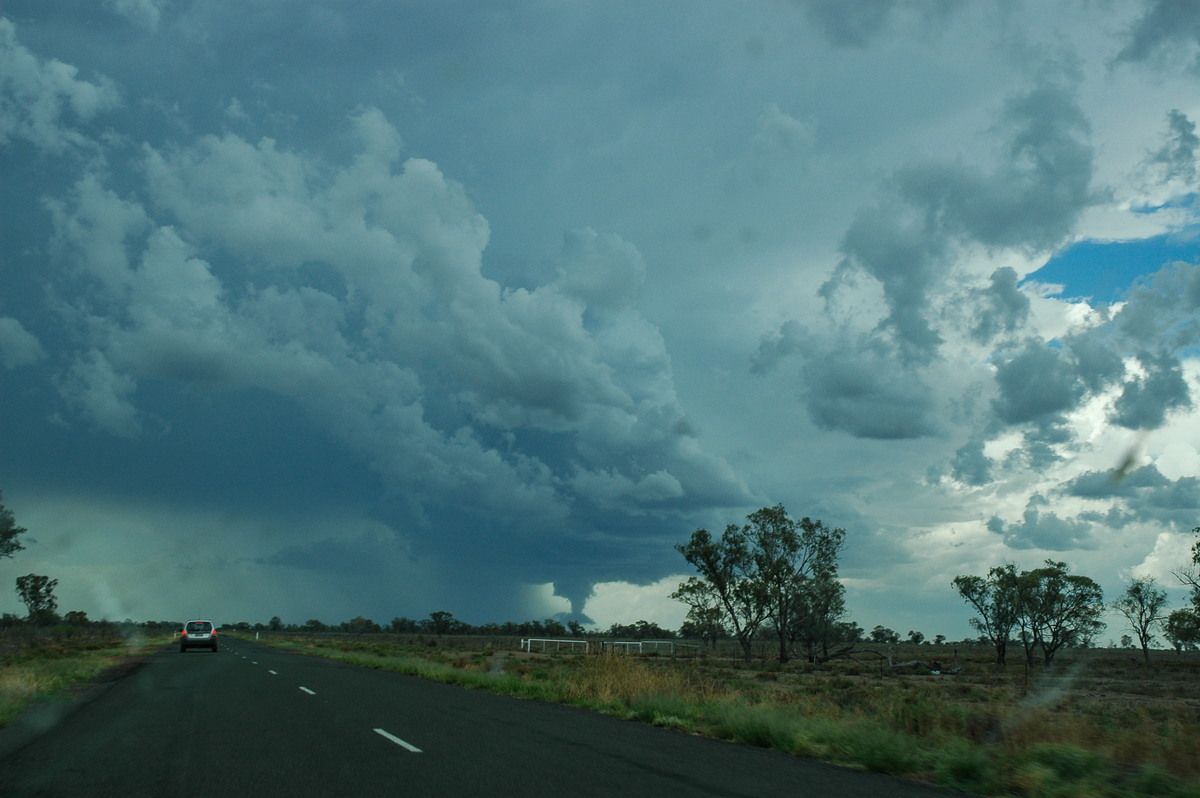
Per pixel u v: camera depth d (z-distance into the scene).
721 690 21.06
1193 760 9.60
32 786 8.38
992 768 9.52
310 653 52.28
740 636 62.31
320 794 7.95
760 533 62.31
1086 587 63.78
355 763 9.75
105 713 15.51
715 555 62.28
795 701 19.69
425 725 13.81
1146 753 10.16
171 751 10.70
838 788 8.72
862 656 83.81
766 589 60.75
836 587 61.59
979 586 67.38
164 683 23.38
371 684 23.95
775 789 8.55
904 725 13.21
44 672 24.70
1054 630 64.19
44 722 14.09
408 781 8.59
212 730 12.94
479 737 12.32
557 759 10.26
